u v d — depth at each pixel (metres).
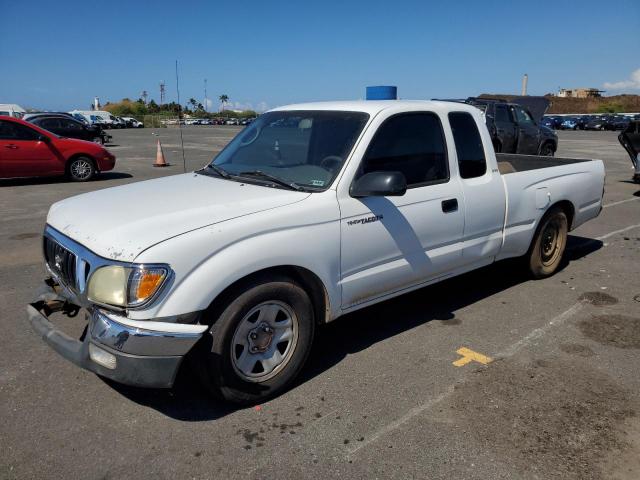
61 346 3.01
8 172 11.68
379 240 3.66
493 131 14.24
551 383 3.50
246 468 2.68
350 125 3.76
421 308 4.79
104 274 2.81
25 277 5.48
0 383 3.43
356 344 4.06
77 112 53.84
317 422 3.06
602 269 5.99
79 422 3.03
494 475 2.63
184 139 31.55
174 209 3.19
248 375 3.17
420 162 3.99
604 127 51.81
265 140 4.17
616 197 11.00
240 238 2.99
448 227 4.13
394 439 2.91
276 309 3.22
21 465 2.67
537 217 5.09
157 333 2.71
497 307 4.81
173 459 2.73
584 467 2.70
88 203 3.56
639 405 3.25
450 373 3.62
